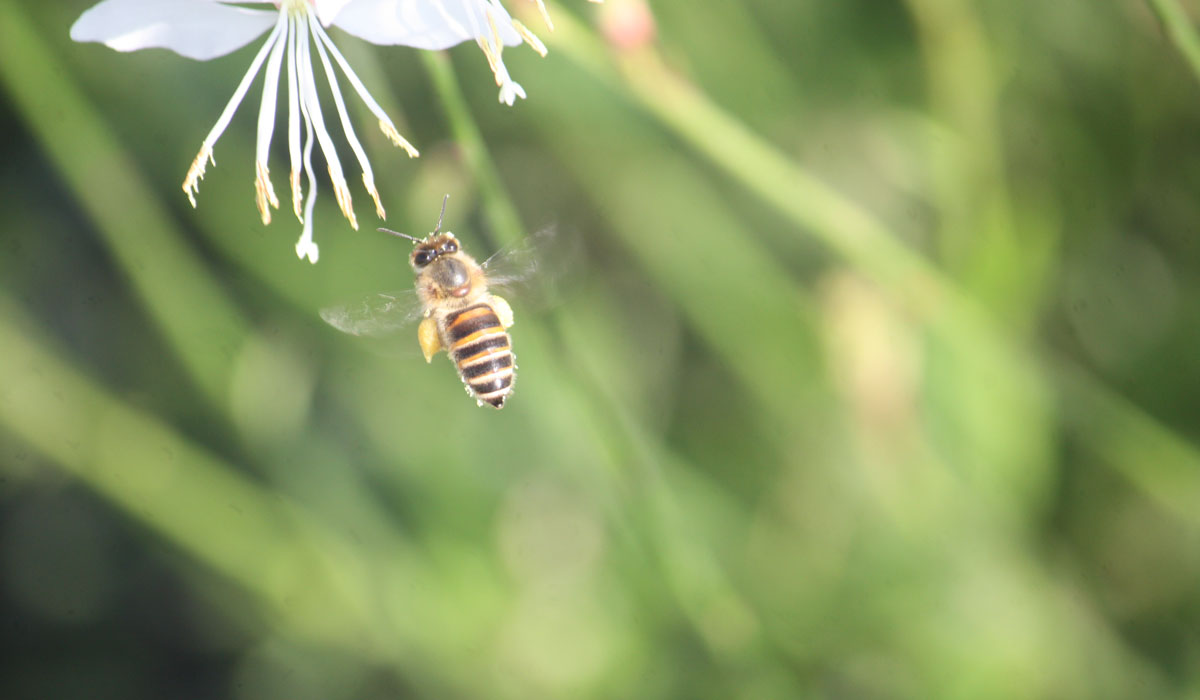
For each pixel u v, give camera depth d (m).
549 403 0.30
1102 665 0.30
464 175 0.28
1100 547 0.30
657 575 0.30
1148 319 0.30
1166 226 0.30
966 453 0.30
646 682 0.30
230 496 0.30
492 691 0.30
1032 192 0.30
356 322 0.28
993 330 0.29
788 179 0.29
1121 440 0.30
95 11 0.26
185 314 0.30
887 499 0.30
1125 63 0.30
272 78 0.26
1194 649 0.30
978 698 0.30
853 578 0.30
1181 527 0.30
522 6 0.28
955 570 0.30
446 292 0.27
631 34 0.28
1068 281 0.30
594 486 0.30
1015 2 0.30
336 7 0.26
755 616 0.30
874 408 0.30
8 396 0.30
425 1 0.26
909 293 0.29
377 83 0.28
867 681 0.30
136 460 0.30
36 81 0.29
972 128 0.30
